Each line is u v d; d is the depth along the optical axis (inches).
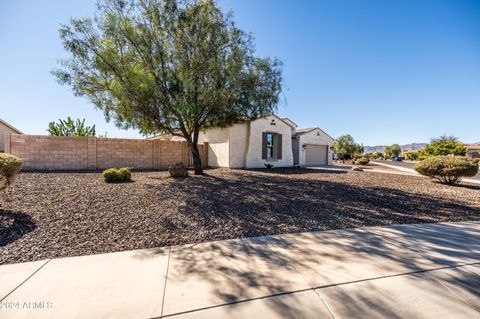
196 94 346.9
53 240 142.4
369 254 128.4
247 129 631.8
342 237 155.4
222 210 211.9
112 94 323.0
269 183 357.7
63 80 313.1
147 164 577.0
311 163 891.4
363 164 1035.3
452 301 86.7
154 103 333.1
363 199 270.4
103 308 81.8
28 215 178.4
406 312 80.3
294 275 105.0
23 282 98.2
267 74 386.6
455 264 116.5
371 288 94.8
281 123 705.0
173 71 342.0
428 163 412.5
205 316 78.0
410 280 101.2
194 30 335.0
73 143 494.9
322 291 92.6
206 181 356.2
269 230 169.0
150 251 131.7
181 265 114.9
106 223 171.0
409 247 138.6
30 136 459.2
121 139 544.1
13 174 201.9
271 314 78.9
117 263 116.8
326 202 252.8
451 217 207.5
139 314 78.9
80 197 231.1
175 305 83.8
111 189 273.3
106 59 310.0
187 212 201.5
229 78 347.6
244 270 109.8
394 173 581.6
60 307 82.1
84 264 115.5
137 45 324.5
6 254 123.9
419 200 271.0
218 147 640.4
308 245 141.6
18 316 77.0
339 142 1389.0
